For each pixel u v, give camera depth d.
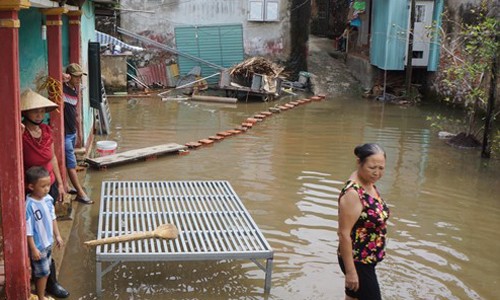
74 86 7.55
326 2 29.20
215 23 21.36
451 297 5.57
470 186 9.41
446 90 18.16
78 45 9.23
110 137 12.29
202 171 9.71
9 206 4.34
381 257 4.25
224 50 21.38
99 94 11.40
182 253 5.34
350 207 4.08
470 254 6.65
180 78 20.95
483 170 10.46
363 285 4.23
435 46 18.72
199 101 18.19
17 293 4.51
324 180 9.45
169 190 7.70
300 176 9.64
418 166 10.62
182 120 14.66
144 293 5.35
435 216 7.91
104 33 20.38
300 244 6.75
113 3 13.24
